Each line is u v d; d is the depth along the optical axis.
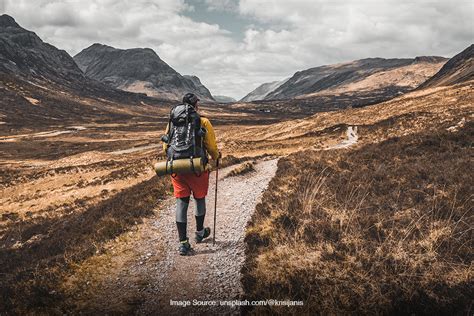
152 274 5.82
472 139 13.16
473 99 51.94
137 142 119.31
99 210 12.66
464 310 4.31
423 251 5.32
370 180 9.39
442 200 7.11
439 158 11.19
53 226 18.91
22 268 6.94
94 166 54.97
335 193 8.06
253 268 5.46
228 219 8.18
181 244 6.44
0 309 4.89
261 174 13.90
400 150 13.94
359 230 6.05
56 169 54.94
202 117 6.09
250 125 193.50
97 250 6.80
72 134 153.12
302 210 7.37
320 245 5.70
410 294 4.47
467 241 5.40
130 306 4.98
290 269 5.20
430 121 41.12
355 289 4.60
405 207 7.05
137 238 7.38
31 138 137.75
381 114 70.31
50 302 5.03
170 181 12.22
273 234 6.41
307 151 20.48
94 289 5.43
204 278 5.58
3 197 42.78
